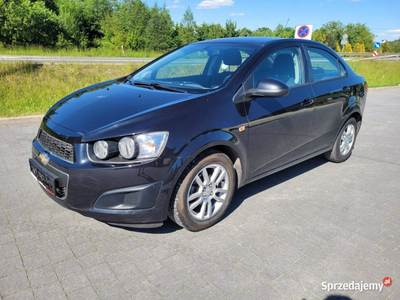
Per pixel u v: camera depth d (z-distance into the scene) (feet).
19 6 101.71
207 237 9.32
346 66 14.93
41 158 9.19
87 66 43.57
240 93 9.91
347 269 8.20
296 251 8.82
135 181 7.98
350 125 15.39
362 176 14.28
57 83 33.76
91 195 8.08
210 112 9.11
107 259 8.23
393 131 22.54
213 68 10.91
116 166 7.89
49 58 54.29
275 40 11.90
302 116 11.89
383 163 15.99
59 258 8.21
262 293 7.29
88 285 7.33
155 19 161.58
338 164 15.69
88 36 167.94
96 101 9.82
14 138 18.01
